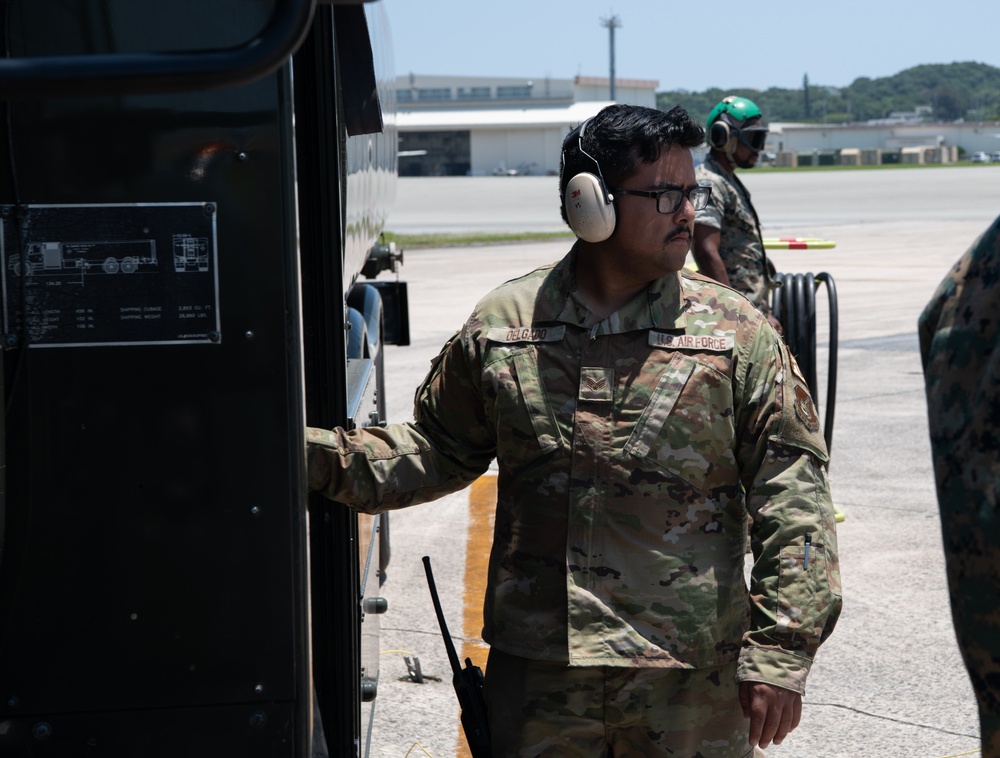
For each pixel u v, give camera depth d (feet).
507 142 379.76
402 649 14.64
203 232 5.74
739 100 17.99
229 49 4.33
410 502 7.65
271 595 5.92
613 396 7.02
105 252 5.71
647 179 6.97
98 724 5.92
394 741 12.21
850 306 48.01
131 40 5.63
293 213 5.78
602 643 6.89
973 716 12.73
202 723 5.96
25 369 5.73
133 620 5.87
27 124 5.62
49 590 5.83
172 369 5.79
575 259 7.36
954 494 4.58
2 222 5.65
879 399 29.66
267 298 5.80
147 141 5.68
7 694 5.86
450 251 82.64
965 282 4.76
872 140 463.01
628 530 6.96
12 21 5.59
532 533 7.14
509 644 7.16
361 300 15.29
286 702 5.97
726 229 18.19
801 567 6.81
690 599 6.95
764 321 7.25
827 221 106.63
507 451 7.25
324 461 7.36
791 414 7.06
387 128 15.56
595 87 435.94
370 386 10.66
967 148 461.37
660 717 6.98
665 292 7.20
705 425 7.01
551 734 7.04
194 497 5.85
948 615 15.58
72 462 5.78
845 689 13.43
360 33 8.87
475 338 7.43
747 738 7.34
